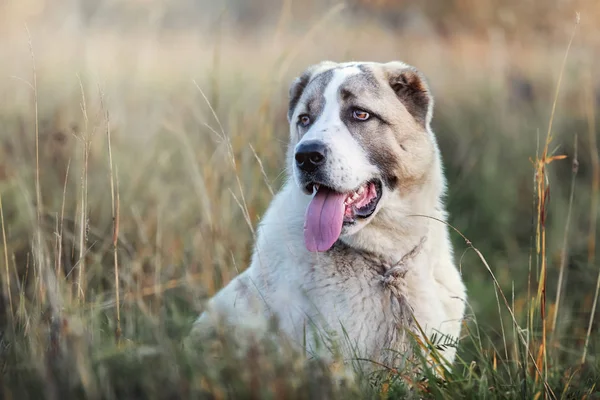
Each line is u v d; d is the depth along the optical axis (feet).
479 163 40.73
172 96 40.42
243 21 77.92
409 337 18.99
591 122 33.35
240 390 14.97
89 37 43.68
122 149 34.42
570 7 51.29
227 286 22.18
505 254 33.42
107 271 24.95
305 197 20.65
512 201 37.42
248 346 16.03
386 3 62.59
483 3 59.31
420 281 20.07
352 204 20.29
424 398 17.37
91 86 33.81
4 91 39.68
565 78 44.06
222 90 38.73
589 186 37.50
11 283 23.36
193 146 32.35
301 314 19.15
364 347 19.15
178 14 62.03
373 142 20.65
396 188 20.88
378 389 17.33
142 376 15.43
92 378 14.88
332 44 41.91
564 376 20.49
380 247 20.06
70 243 24.88
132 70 39.65
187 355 15.66
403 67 21.84
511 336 25.32
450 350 20.26
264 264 20.40
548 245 32.58
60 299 17.52
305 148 19.83
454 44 58.03
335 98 21.03
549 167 37.65
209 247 25.53
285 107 36.22
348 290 19.45
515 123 42.88
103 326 19.69
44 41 46.65
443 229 21.79
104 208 29.35
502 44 50.29
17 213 28.89
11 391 14.98
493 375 18.39
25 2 52.90
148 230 28.17
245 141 28.14
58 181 29.86
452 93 51.83
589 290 28.43
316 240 19.60
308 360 16.96
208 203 25.67
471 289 29.12
